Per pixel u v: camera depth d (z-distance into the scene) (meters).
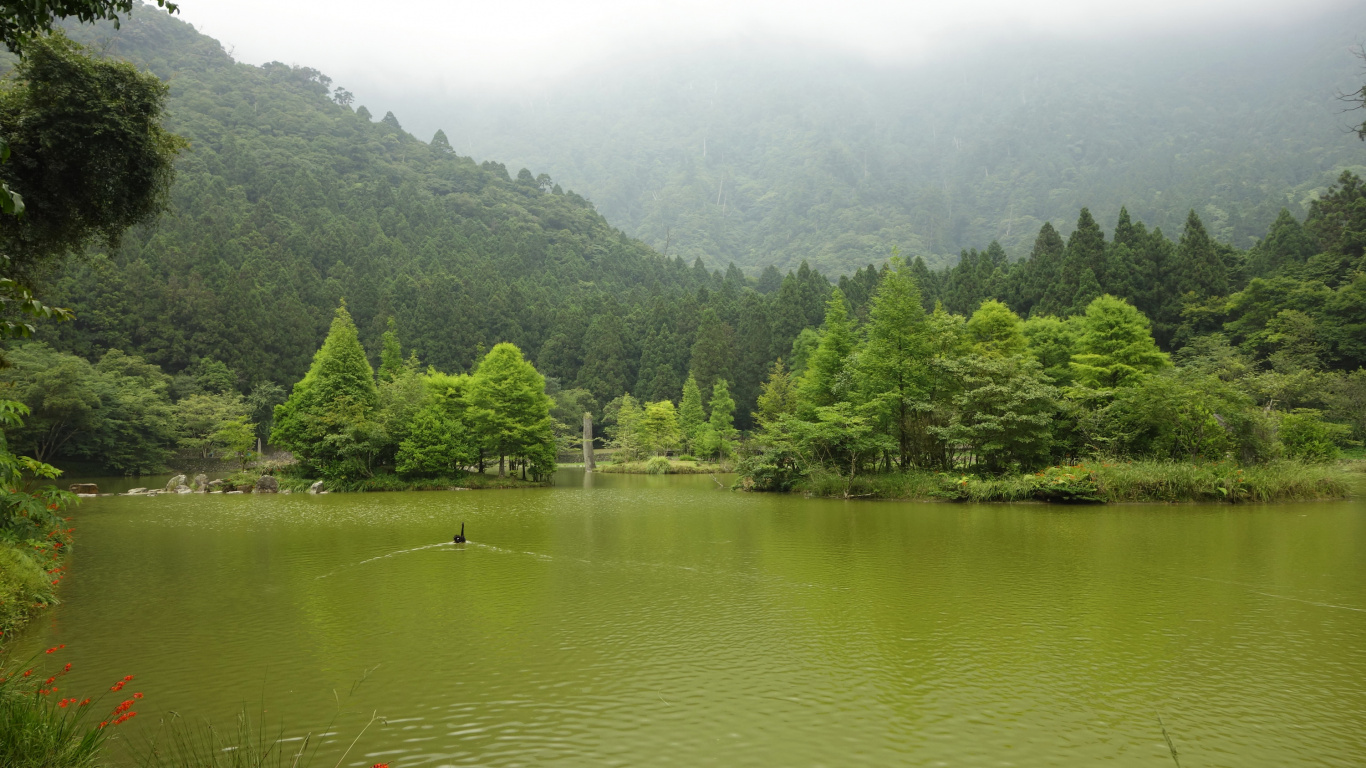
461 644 10.37
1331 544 18.00
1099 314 38.84
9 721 5.77
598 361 97.38
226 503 32.16
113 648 10.21
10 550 12.48
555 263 155.12
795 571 15.46
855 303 98.69
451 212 170.75
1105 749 6.88
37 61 11.76
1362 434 45.28
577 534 21.36
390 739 7.15
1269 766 6.48
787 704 8.07
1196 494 27.14
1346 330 52.84
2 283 5.11
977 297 81.62
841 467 35.16
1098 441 31.11
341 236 120.00
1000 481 29.14
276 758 6.68
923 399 33.78
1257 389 45.38
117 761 6.54
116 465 52.34
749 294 107.06
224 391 68.75
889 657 9.71
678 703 8.12
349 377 40.91
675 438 70.50
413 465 40.31
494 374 44.38
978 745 6.98
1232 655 9.66
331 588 14.09
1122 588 13.55
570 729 7.40
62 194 12.23
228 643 10.44
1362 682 8.65
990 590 13.52
